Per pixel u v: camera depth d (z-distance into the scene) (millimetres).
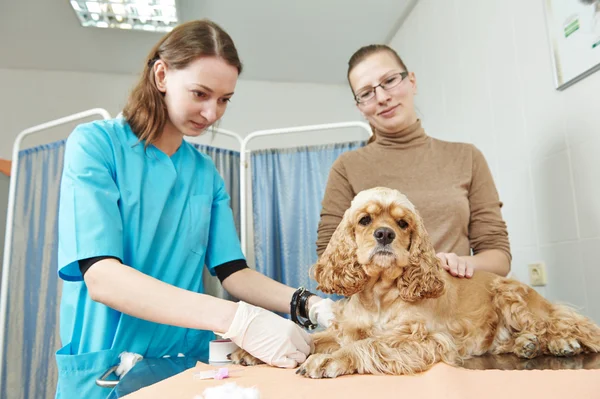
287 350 983
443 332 1032
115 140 1327
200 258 1451
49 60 3893
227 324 1013
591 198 1705
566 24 1813
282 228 2412
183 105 1296
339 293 1138
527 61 2076
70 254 1110
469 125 2590
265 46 3805
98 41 3637
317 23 3523
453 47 2777
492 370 800
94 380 1128
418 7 3285
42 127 2316
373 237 1063
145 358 1188
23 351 2236
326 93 4512
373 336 1022
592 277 1694
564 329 1104
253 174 2479
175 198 1424
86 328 1242
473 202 1579
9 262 2242
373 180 1619
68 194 1169
